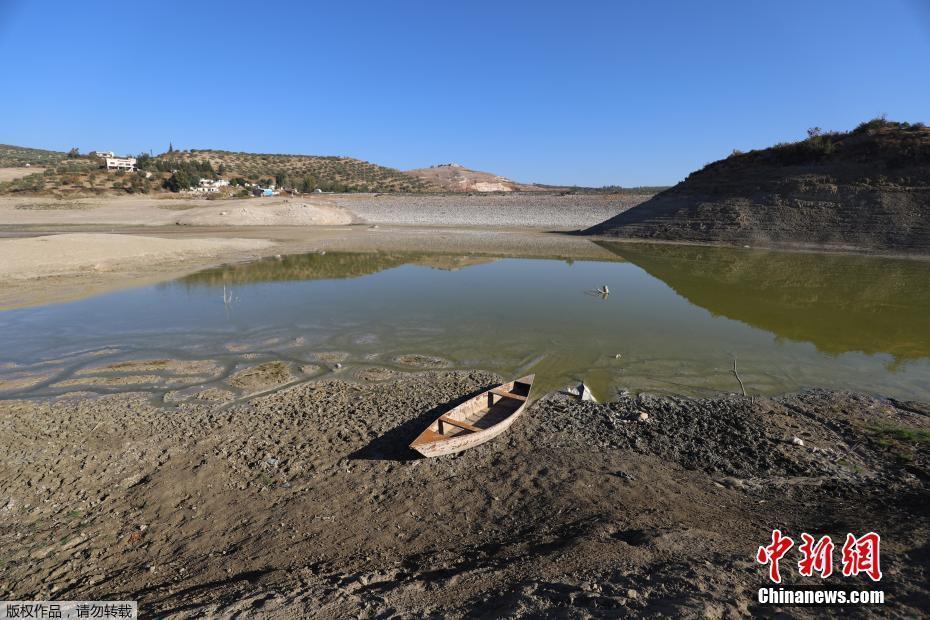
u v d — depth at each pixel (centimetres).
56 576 609
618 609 423
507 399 1135
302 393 1188
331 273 2753
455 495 802
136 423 1024
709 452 938
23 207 6056
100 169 9481
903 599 437
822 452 925
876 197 3653
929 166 3631
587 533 645
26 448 916
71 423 1019
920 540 572
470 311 1955
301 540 681
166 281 2447
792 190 4112
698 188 4872
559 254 3688
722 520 693
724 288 2436
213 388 1209
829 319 1862
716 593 454
